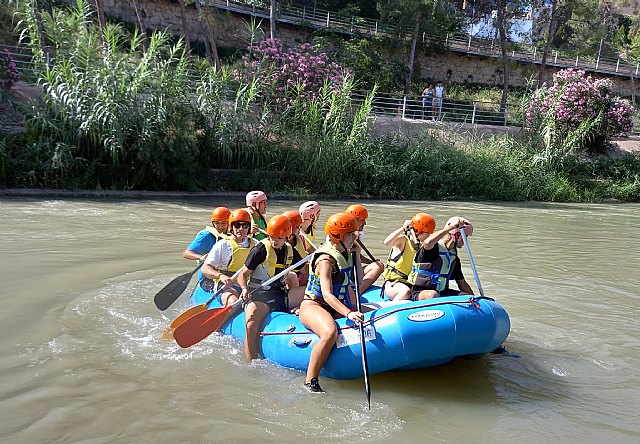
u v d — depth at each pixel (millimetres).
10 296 5832
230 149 15336
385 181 17516
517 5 28641
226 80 15570
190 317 4781
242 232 5309
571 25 35875
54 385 4078
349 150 16891
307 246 5637
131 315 5539
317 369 4293
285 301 5133
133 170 14148
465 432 3771
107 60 13977
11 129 13750
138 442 3430
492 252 9633
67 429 3531
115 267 7137
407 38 30531
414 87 30859
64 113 13422
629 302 6926
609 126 23000
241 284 4871
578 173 21984
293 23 29703
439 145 19078
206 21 20922
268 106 16438
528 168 20250
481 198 18828
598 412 4141
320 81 17234
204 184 15195
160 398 3990
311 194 16297
